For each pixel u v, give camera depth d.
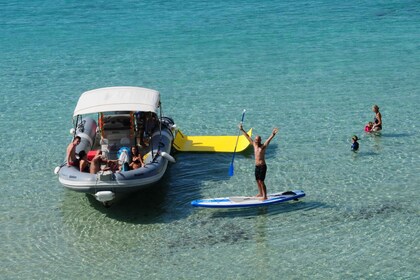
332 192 16.19
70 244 14.16
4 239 14.44
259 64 28.48
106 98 17.17
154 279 12.70
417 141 19.27
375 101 23.11
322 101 23.23
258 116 21.86
